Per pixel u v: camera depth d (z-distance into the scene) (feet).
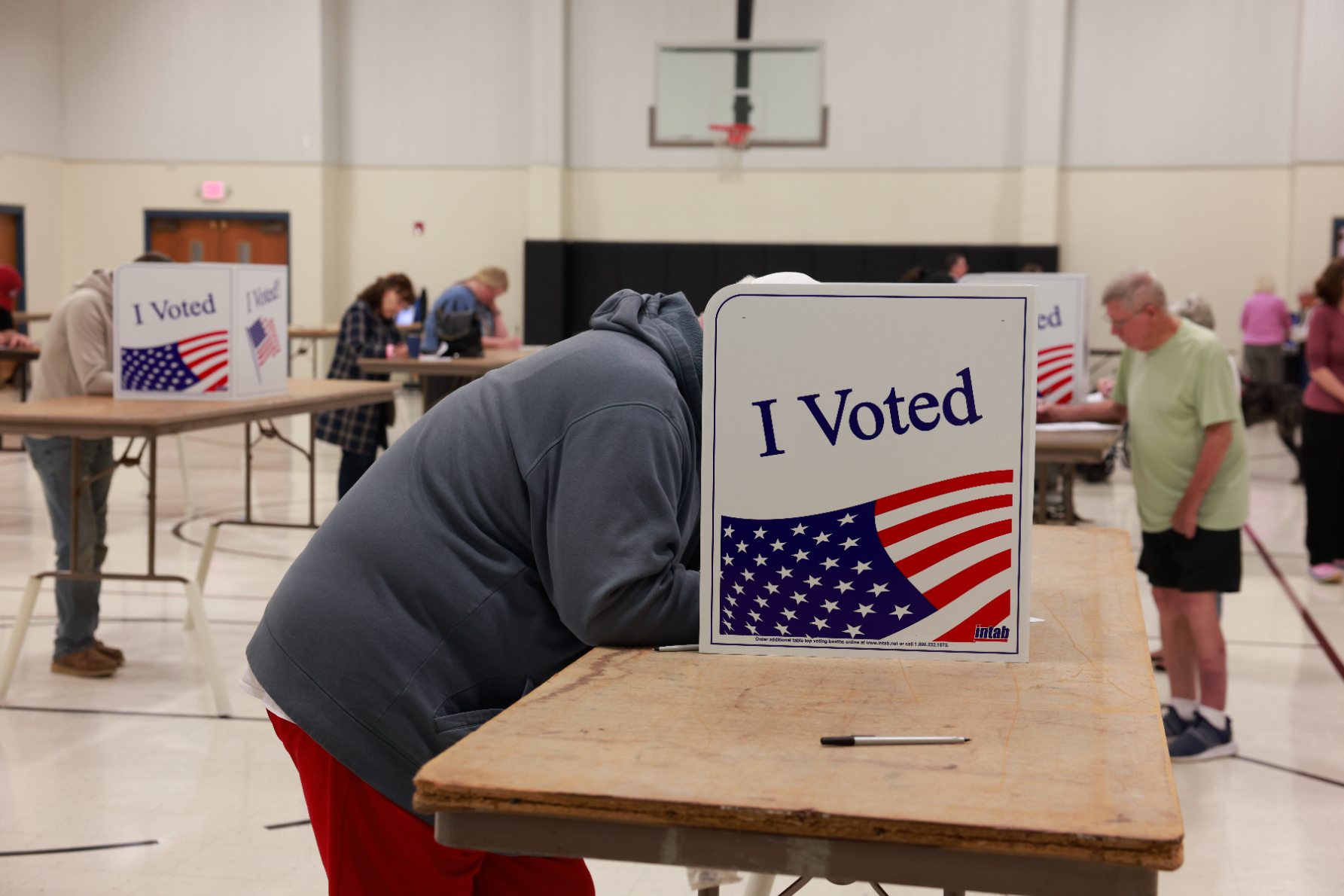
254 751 10.62
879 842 2.81
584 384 4.25
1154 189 43.37
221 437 34.99
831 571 4.12
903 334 4.03
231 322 12.62
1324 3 41.09
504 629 4.47
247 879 8.19
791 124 45.14
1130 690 3.77
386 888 4.65
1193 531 10.61
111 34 47.34
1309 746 11.16
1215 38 42.42
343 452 19.43
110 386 12.82
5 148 45.16
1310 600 16.98
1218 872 8.50
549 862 5.25
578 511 4.10
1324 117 41.45
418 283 47.88
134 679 12.63
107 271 13.21
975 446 4.04
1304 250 41.98
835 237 45.39
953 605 4.09
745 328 4.07
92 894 7.92
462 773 3.05
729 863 2.91
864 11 44.34
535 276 46.11
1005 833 2.73
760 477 4.11
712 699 3.66
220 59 46.96
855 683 3.85
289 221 47.26
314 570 4.54
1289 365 40.52
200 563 16.39
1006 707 3.60
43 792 9.63
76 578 11.85
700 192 45.98
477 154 47.09
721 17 45.16
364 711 4.41
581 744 3.27
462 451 4.46
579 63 46.01
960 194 44.45
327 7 46.65
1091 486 27.09
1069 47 43.42
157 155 47.62
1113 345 44.14
